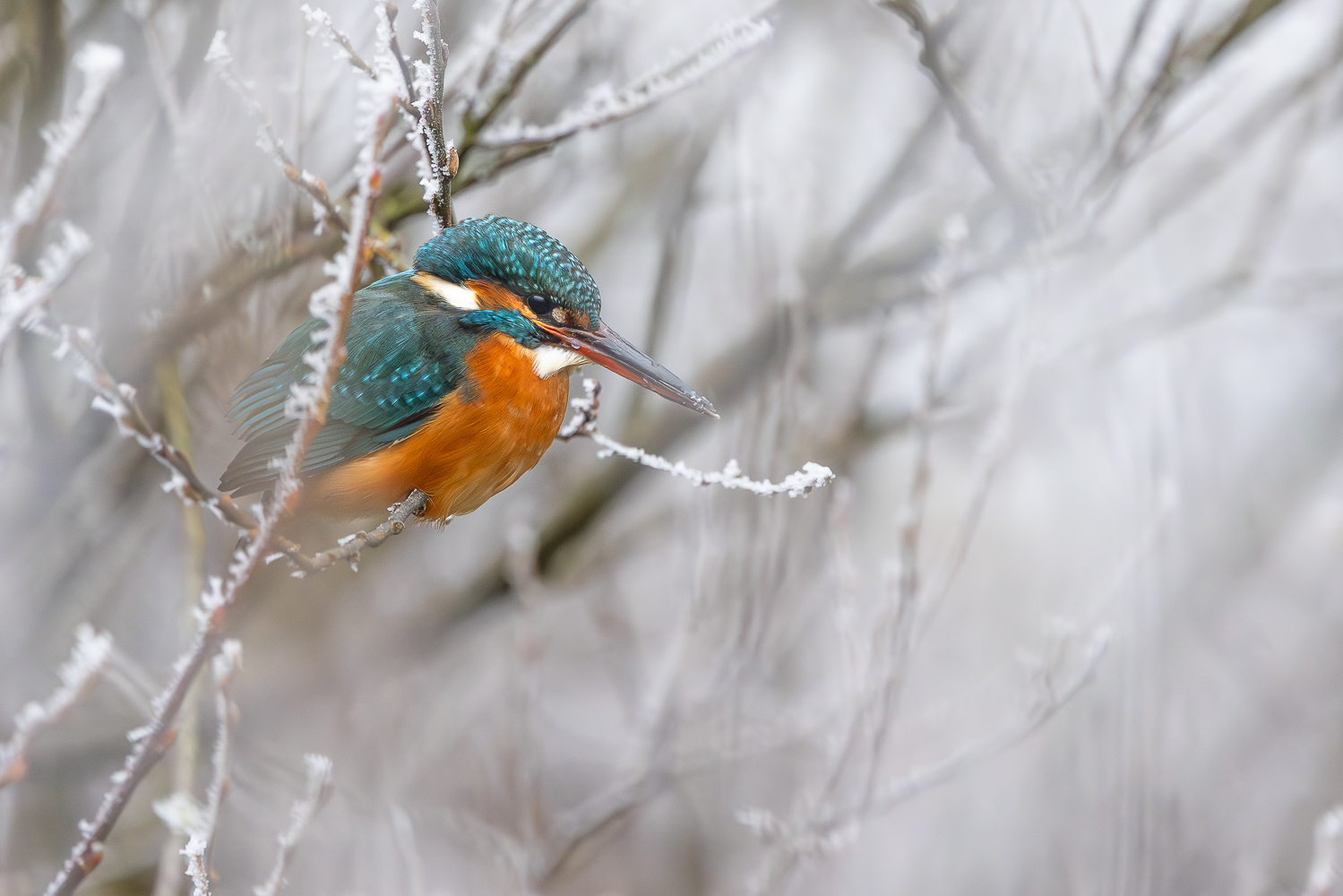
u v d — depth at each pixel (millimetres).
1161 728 10125
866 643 10477
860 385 11398
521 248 7668
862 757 10352
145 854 11008
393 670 12664
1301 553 15680
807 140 12625
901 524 8367
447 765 12633
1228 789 12805
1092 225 8641
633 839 12711
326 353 4762
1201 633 13820
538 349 7676
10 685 10305
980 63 10008
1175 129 9016
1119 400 11258
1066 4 10805
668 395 7656
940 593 8438
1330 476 16328
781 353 10438
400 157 8250
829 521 11078
